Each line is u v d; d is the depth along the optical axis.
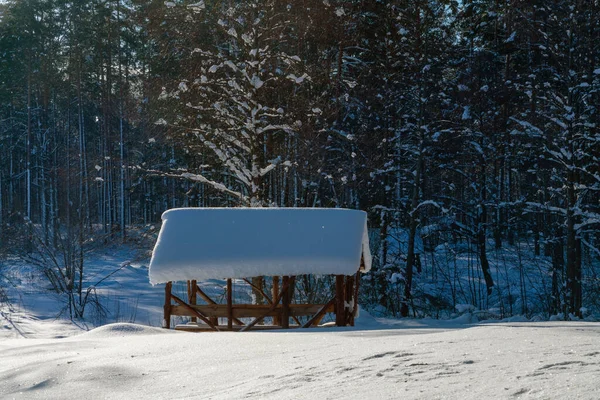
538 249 34.88
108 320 21.52
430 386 3.76
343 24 25.11
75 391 5.47
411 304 25.72
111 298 25.38
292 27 24.50
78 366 6.48
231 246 15.84
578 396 3.09
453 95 29.55
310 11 23.72
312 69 24.36
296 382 4.53
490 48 33.78
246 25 23.25
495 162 34.12
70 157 46.25
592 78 24.84
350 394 3.86
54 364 6.73
